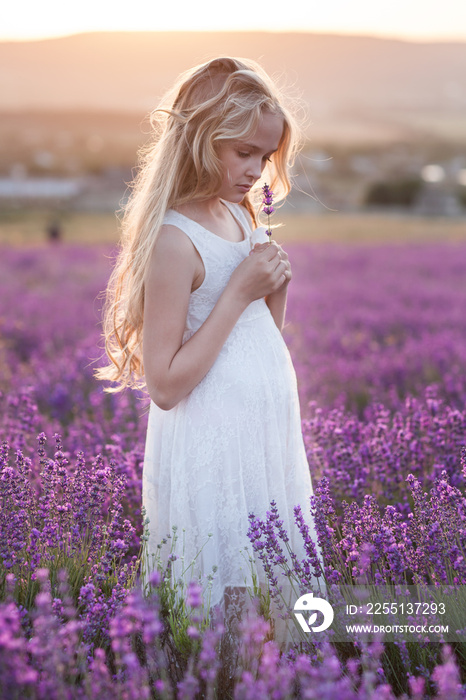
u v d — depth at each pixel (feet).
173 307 6.72
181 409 7.18
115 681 5.79
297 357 22.22
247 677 4.82
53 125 593.83
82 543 7.75
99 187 255.91
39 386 17.48
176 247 6.70
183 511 7.16
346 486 9.89
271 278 6.95
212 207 7.32
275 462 7.47
